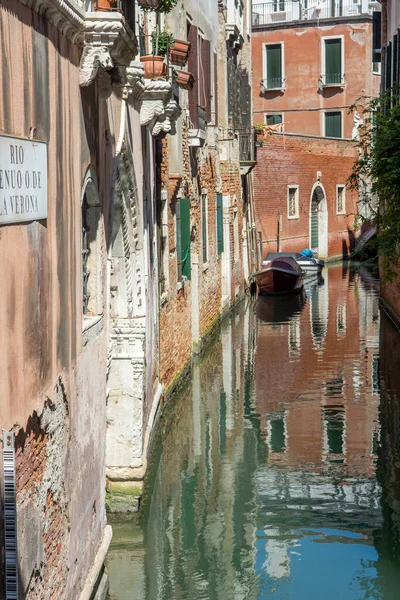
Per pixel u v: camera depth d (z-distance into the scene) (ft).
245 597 32.40
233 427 53.93
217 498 42.22
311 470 45.88
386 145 63.67
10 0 18.85
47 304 22.22
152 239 49.55
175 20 59.82
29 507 20.79
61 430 24.09
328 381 65.67
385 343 80.94
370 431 52.42
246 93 115.03
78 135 25.73
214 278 88.84
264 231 143.74
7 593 18.94
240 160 112.27
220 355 77.61
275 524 39.11
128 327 39.99
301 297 119.03
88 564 28.84
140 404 40.22
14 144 19.03
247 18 123.24
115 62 27.96
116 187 36.45
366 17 168.66
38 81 21.13
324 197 166.40
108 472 40.11
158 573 34.40
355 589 33.06
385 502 41.42
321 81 172.96
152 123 43.01
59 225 23.39
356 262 173.27
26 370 20.27
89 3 27.14
